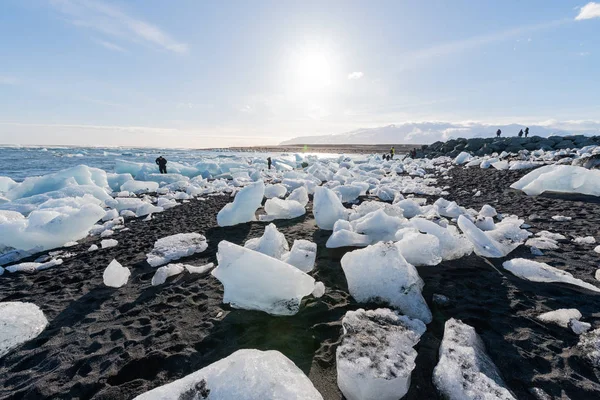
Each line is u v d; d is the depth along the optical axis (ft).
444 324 7.56
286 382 5.09
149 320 8.72
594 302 8.00
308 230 16.98
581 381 5.59
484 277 9.87
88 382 6.47
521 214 18.02
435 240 10.47
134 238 17.98
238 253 8.89
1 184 36.11
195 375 5.24
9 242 15.84
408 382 5.59
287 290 8.38
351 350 6.15
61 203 23.67
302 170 63.36
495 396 4.96
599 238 12.76
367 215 14.89
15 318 8.39
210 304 9.41
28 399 6.15
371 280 8.93
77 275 12.66
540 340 6.73
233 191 36.60
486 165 45.27
